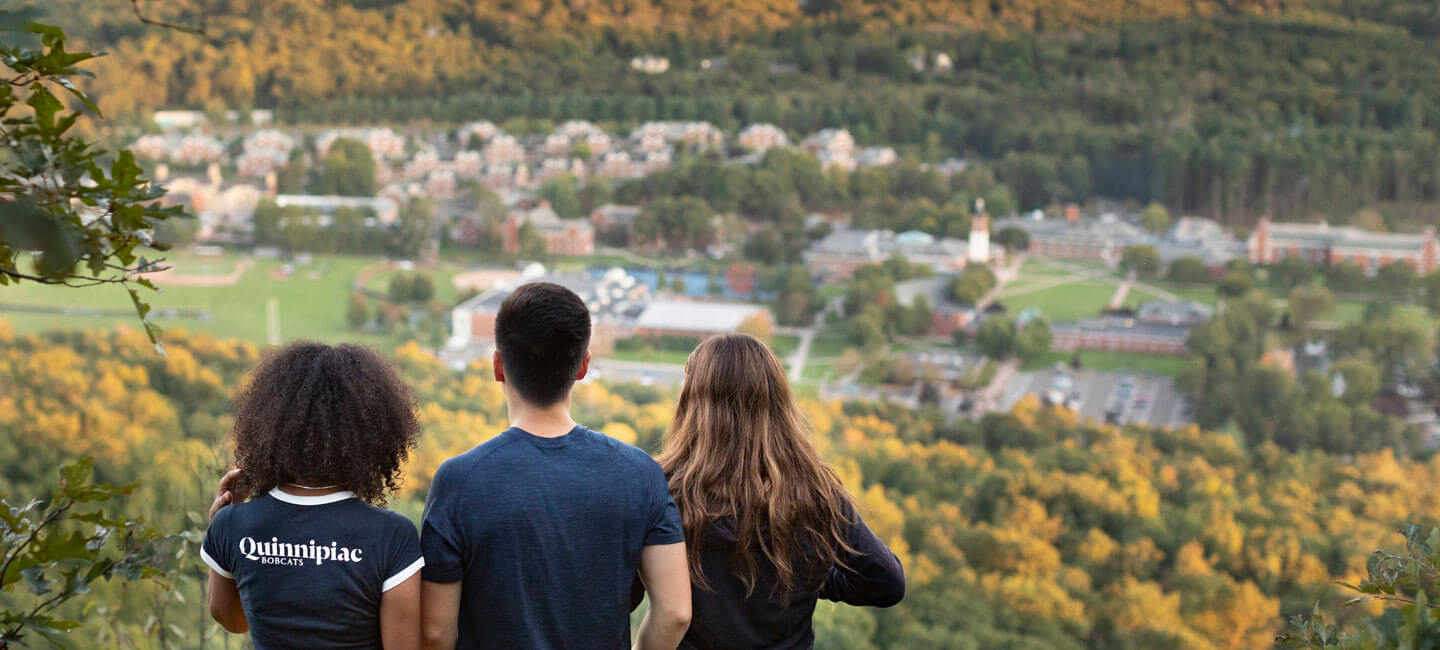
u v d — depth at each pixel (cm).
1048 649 3388
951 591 3725
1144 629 3703
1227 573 4303
